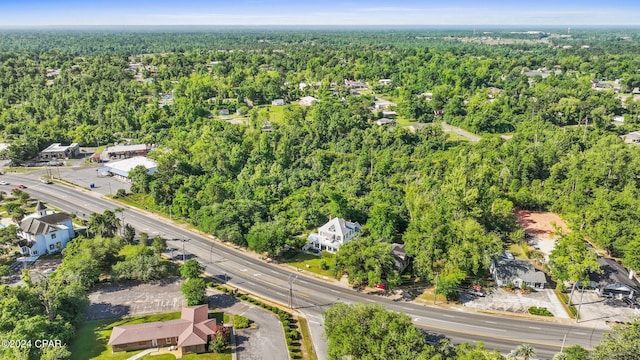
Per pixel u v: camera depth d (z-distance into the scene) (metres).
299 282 104.50
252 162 179.00
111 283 102.62
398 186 156.12
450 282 93.31
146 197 154.12
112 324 87.44
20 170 181.88
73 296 87.25
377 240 113.81
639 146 170.75
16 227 115.75
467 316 91.31
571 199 135.62
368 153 188.25
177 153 184.62
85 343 81.75
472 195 121.88
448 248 100.12
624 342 67.56
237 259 114.94
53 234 117.25
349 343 70.62
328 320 78.00
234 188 151.38
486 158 167.75
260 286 102.69
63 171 181.25
